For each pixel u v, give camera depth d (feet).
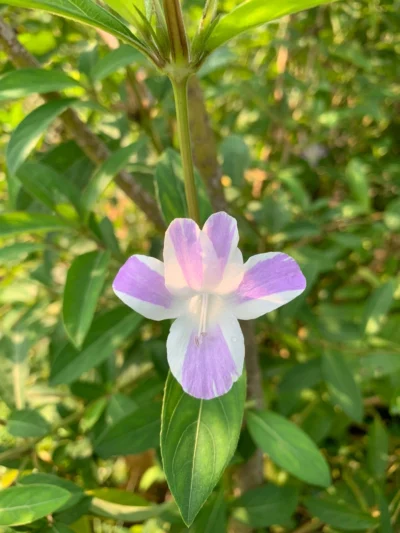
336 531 0.58
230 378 0.29
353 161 0.81
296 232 0.74
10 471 0.53
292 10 0.27
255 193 1.01
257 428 0.47
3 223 0.47
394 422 0.74
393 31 0.97
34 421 0.53
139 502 0.48
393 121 1.08
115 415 0.54
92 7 0.27
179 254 0.28
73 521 0.44
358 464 0.72
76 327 0.43
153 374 0.63
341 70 1.04
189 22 0.79
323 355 0.60
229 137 0.77
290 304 0.61
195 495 0.30
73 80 0.44
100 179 0.48
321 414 0.67
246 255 0.74
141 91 0.66
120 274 0.29
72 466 0.58
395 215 0.76
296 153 1.03
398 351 0.61
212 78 0.91
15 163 0.41
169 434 0.32
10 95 0.42
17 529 0.42
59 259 0.72
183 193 0.41
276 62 1.01
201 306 0.30
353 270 0.93
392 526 0.53
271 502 0.53
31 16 0.65
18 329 0.62
